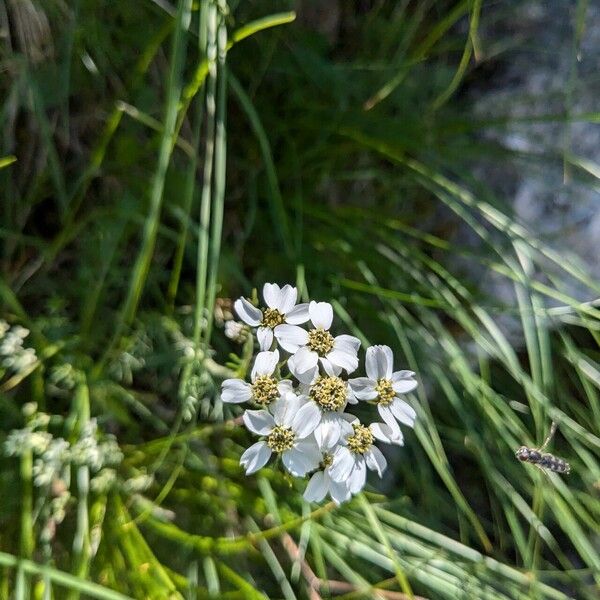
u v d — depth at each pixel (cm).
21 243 18
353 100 21
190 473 18
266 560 18
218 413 17
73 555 16
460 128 20
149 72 18
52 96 17
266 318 15
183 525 17
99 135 18
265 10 19
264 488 17
